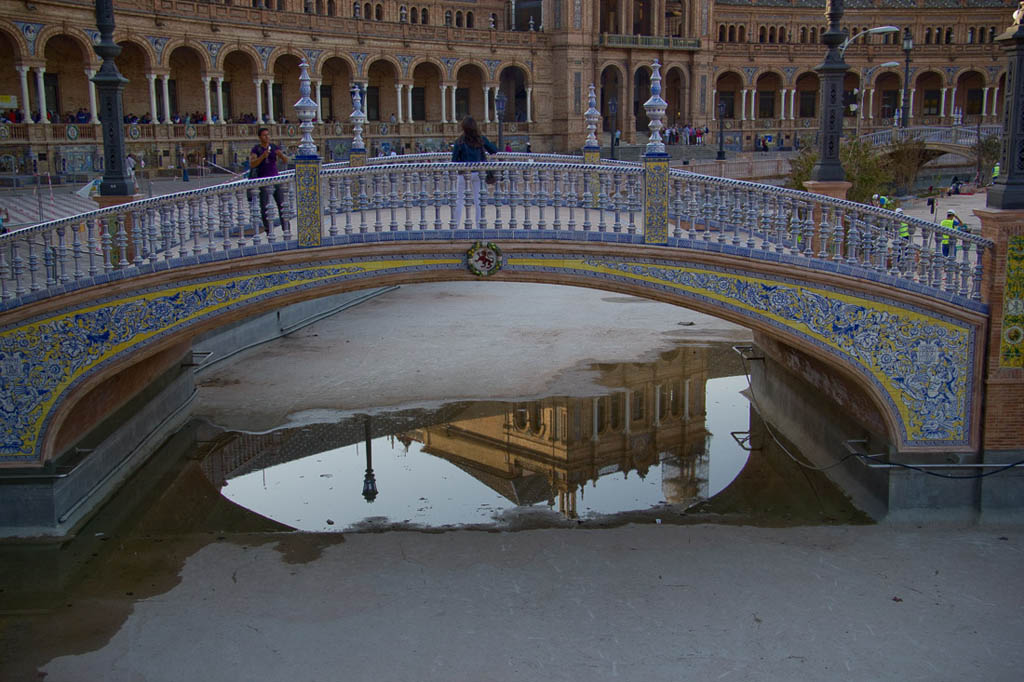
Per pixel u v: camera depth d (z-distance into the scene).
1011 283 11.58
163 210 11.45
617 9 75.19
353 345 21.69
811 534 11.65
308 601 9.99
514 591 10.20
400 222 12.92
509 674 8.60
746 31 79.56
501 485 13.62
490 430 15.98
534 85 68.44
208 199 11.55
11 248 11.09
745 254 11.88
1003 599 9.94
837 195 15.75
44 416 11.41
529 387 18.27
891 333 11.92
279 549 11.34
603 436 15.74
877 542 11.38
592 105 18.02
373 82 62.41
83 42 41.62
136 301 11.45
